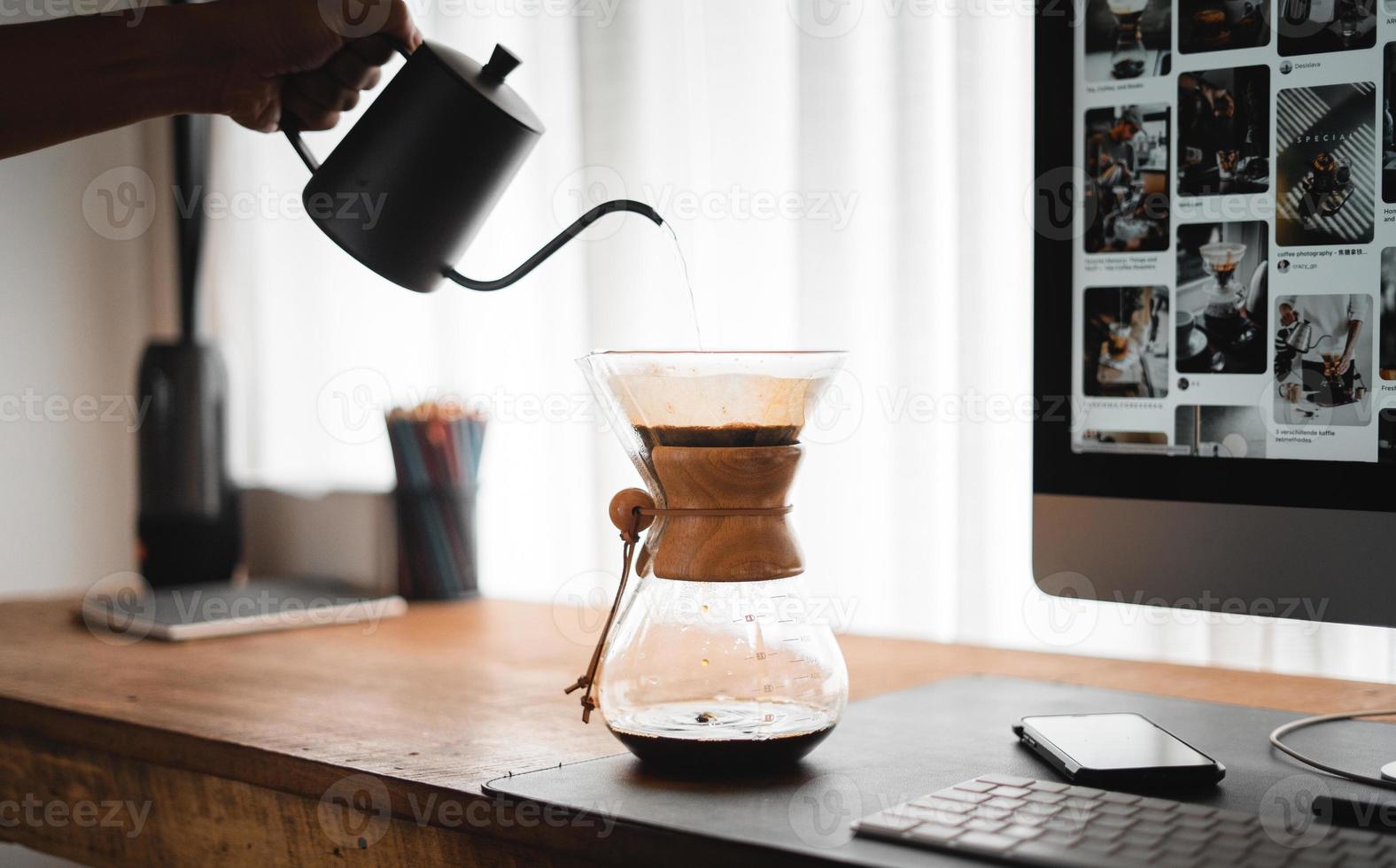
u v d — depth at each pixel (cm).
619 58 152
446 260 91
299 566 158
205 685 102
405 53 89
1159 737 73
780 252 146
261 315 196
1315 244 71
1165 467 76
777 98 146
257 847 81
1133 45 77
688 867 58
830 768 71
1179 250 76
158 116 101
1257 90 73
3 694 99
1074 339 79
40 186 194
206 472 155
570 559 164
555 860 64
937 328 135
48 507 196
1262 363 73
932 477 135
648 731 69
